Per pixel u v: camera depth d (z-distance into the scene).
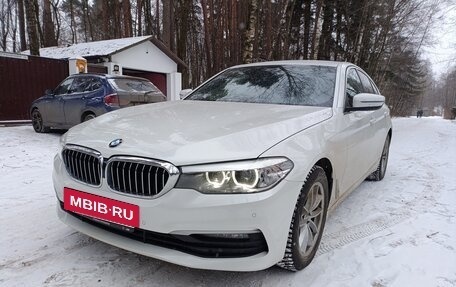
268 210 2.16
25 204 3.95
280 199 2.22
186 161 2.15
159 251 2.24
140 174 2.23
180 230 2.14
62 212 2.76
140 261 2.76
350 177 3.56
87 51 14.59
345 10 23.34
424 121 26.81
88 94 8.14
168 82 17.61
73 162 2.59
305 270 2.71
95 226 2.55
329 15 24.48
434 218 3.88
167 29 20.62
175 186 2.14
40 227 3.32
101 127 2.74
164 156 2.19
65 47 16.20
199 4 28.05
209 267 2.18
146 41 15.80
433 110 91.94
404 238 3.35
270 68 4.06
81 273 2.57
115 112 3.27
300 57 25.58
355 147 3.51
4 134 8.73
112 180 2.34
